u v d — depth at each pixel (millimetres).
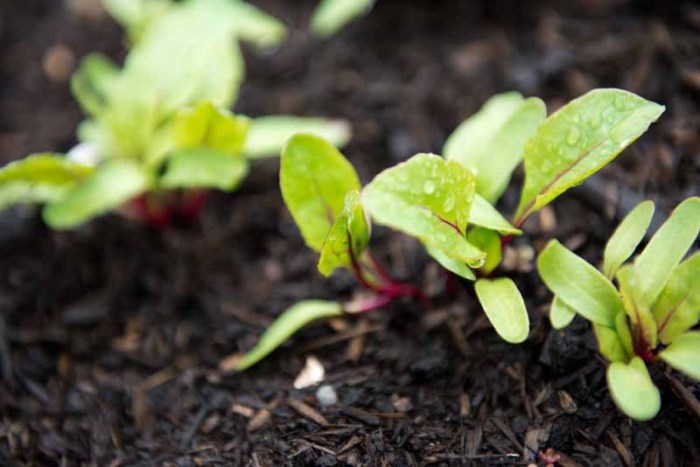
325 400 417
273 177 490
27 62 539
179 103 453
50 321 458
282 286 456
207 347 445
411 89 495
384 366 425
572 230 431
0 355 445
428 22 519
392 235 458
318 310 422
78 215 440
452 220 385
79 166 446
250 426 415
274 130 459
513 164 402
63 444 421
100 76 495
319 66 516
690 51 463
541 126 389
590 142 384
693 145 438
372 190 380
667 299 380
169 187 467
